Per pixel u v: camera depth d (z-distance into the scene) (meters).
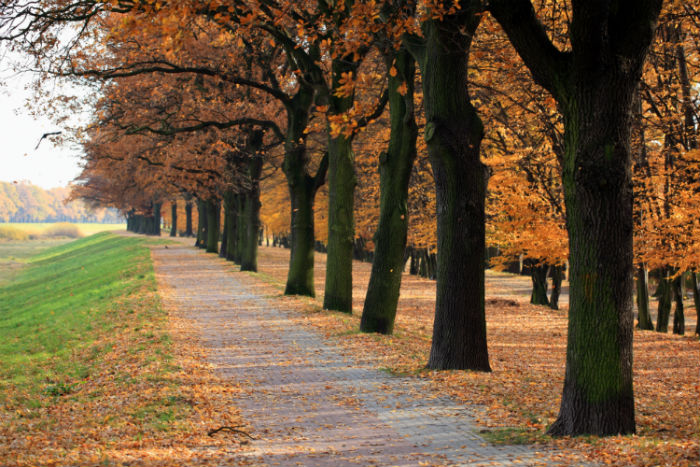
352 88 9.76
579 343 7.77
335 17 15.47
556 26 16.66
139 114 23.84
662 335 22.56
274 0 15.60
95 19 14.85
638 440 7.06
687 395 11.94
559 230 22.95
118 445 7.59
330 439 7.97
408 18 10.13
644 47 7.52
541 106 17.92
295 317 20.66
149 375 11.88
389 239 18.00
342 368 13.00
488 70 17.39
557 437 7.65
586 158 7.65
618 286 7.64
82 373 13.62
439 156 12.38
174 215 93.06
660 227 19.11
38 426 8.97
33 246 115.69
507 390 10.72
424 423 8.67
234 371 12.69
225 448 7.53
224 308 22.95
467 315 12.66
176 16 9.45
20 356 18.05
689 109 19.02
